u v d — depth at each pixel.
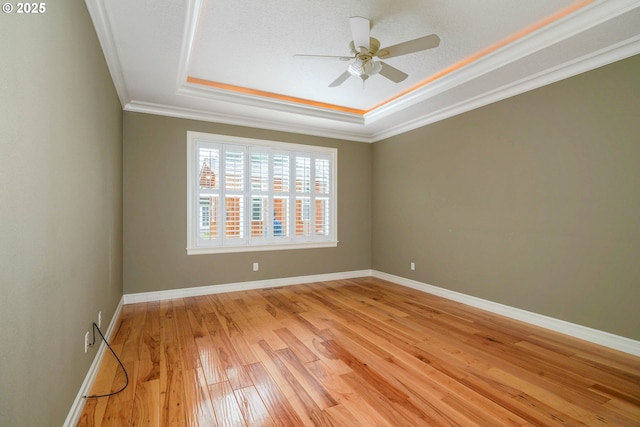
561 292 2.85
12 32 0.96
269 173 4.60
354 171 5.34
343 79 2.72
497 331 2.89
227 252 4.30
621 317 2.46
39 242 1.17
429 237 4.30
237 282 4.37
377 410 1.74
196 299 3.92
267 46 2.74
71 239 1.57
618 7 2.04
